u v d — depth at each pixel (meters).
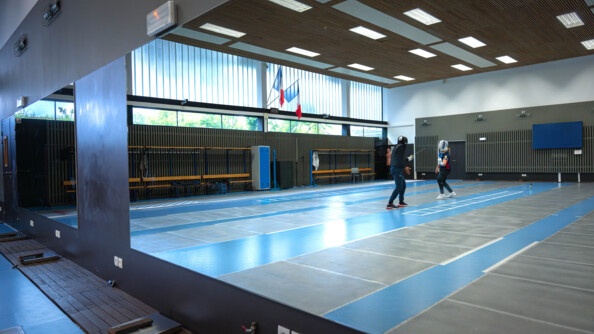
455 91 18.62
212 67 12.75
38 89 6.58
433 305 2.40
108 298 3.95
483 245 4.15
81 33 4.98
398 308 2.35
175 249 4.20
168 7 3.32
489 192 11.16
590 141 15.07
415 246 4.17
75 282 4.48
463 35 8.50
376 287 2.78
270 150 15.12
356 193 11.93
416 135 19.91
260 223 6.15
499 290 2.67
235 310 2.73
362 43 9.32
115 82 4.17
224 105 13.30
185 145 12.39
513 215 6.36
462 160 18.56
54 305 3.87
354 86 19.53
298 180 16.16
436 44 9.37
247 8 7.03
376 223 5.86
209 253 3.98
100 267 4.63
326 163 17.50
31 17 6.93
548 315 2.21
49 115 6.04
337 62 11.35
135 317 3.46
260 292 2.64
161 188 11.26
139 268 3.86
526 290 2.66
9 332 3.21
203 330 3.04
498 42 9.07
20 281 4.66
